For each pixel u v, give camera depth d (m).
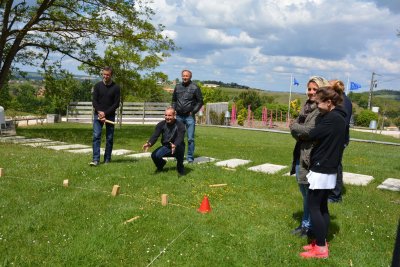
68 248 4.17
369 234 5.09
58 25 15.31
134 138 15.70
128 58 17.81
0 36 15.19
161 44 17.20
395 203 6.68
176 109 9.50
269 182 7.58
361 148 17.62
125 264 3.93
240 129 28.25
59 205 5.59
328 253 4.39
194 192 6.68
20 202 5.65
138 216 5.24
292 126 4.54
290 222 5.37
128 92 19.59
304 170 4.55
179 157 7.82
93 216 5.20
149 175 7.67
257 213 5.73
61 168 7.98
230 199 6.42
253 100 40.97
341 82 4.33
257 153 12.29
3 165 8.12
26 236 4.46
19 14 15.27
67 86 18.94
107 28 15.51
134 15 15.95
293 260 4.21
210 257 4.16
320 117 4.25
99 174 7.64
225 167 9.10
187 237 4.64
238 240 4.64
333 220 5.54
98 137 8.52
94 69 17.64
